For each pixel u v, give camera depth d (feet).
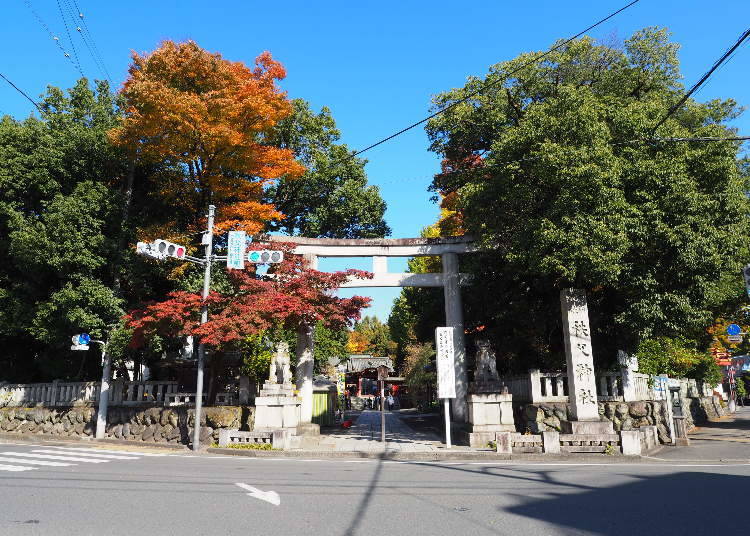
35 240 53.78
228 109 55.67
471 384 52.49
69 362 67.56
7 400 68.03
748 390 166.09
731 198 42.14
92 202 56.13
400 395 160.35
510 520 19.30
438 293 75.66
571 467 34.53
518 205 46.78
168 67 57.11
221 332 46.24
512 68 57.16
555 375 51.72
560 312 55.83
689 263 40.50
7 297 61.05
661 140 41.57
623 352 52.37
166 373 73.92
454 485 26.96
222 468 34.32
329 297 52.85
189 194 65.57
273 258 50.24
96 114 63.52
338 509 21.21
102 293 54.65
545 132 43.45
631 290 45.47
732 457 39.50
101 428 56.65
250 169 62.95
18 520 19.26
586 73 56.59
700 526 18.24
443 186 71.82
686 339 61.00
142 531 17.85
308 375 61.00
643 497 23.29
